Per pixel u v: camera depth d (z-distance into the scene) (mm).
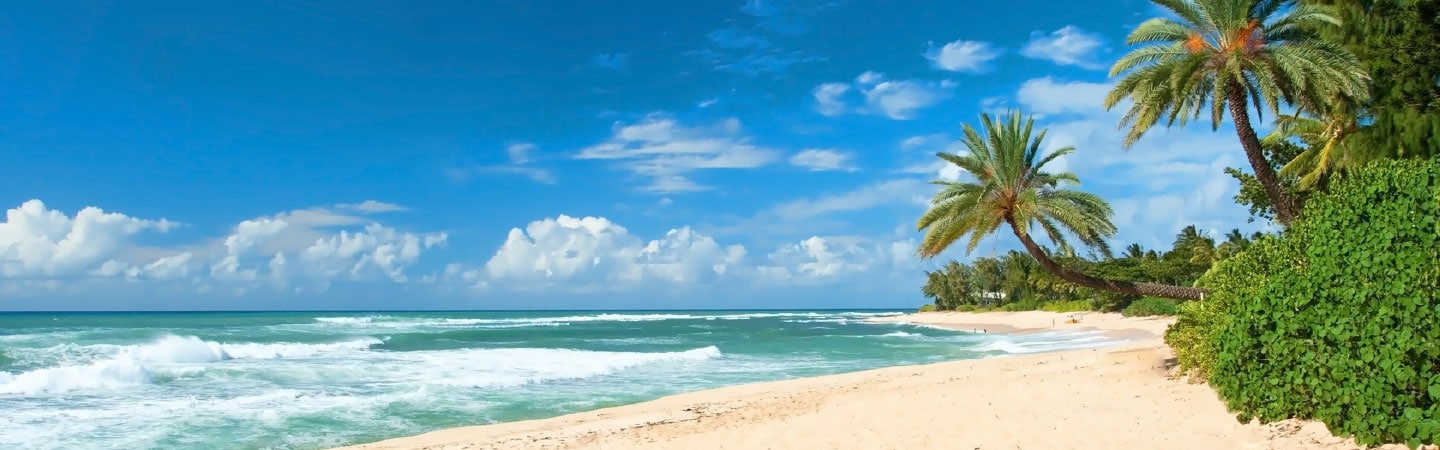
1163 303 54781
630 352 34438
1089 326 52375
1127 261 67938
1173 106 17672
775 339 47219
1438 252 6211
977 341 41438
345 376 23297
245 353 31312
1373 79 16031
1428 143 14461
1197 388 10344
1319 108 17750
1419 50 14484
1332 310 6566
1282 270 9086
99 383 20641
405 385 21219
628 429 12523
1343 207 8203
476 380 22328
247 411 16688
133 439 13828
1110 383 12133
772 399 16172
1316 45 16156
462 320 95000
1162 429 8250
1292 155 26656
